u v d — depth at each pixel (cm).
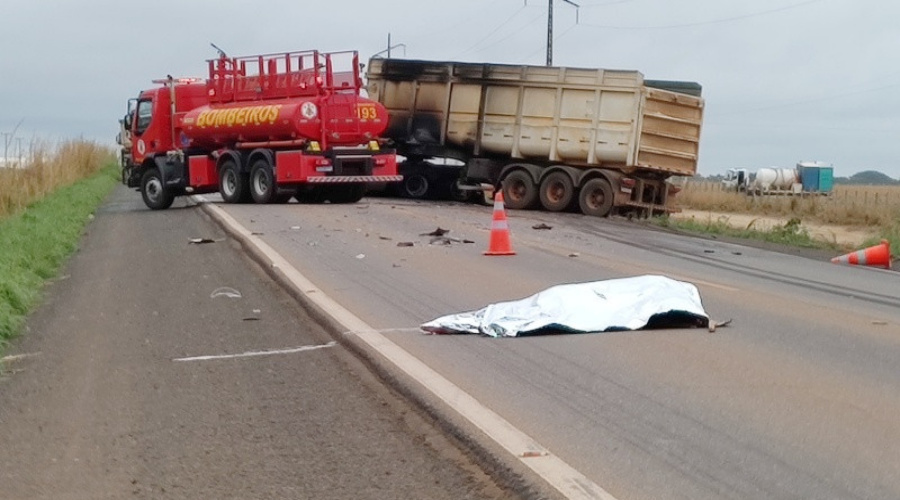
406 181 3312
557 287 1114
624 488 574
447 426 696
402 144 3197
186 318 1155
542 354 926
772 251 2052
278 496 584
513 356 916
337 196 3002
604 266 1595
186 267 1588
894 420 715
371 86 3212
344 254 1689
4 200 2428
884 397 780
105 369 914
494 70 3042
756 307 1226
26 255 1591
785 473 601
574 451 641
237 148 2939
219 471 630
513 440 658
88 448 684
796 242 2323
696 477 593
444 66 3117
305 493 588
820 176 7069
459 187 3150
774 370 868
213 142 2986
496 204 1725
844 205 3975
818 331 1062
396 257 1664
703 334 1031
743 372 859
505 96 3031
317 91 2784
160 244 1948
